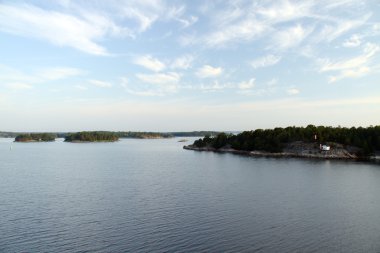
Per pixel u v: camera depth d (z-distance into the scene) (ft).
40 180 285.84
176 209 181.47
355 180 282.77
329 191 233.14
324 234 141.79
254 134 636.89
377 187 249.14
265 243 131.75
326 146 515.50
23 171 351.46
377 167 377.09
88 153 652.07
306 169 359.46
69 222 158.10
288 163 422.41
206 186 253.65
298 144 558.15
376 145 517.14
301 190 237.04
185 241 133.49
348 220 161.99
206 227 150.51
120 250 124.77
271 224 155.02
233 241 133.59
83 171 352.49
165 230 146.41
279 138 581.53
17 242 132.57
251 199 206.39
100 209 181.88
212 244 130.62
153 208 183.73
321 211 177.99
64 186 254.47
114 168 381.81
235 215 169.58
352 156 495.82
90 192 229.45
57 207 186.39
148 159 508.12
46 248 126.72
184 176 311.06
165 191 232.94
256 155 555.28
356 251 124.06
